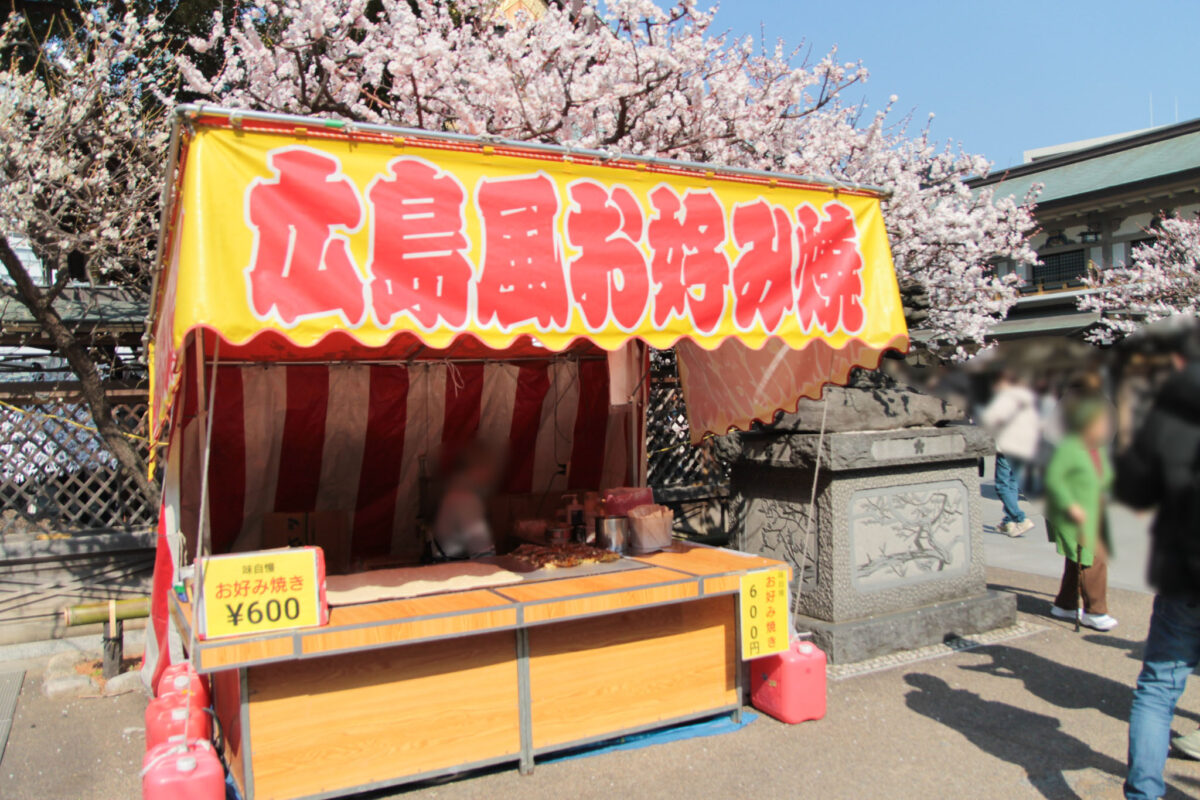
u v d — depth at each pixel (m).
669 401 7.82
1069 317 22.30
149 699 5.18
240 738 3.35
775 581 4.45
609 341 3.56
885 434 5.65
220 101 7.67
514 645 3.84
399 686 3.60
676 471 7.90
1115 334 18.94
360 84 6.92
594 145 6.37
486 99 6.74
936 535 6.02
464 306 3.30
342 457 5.92
